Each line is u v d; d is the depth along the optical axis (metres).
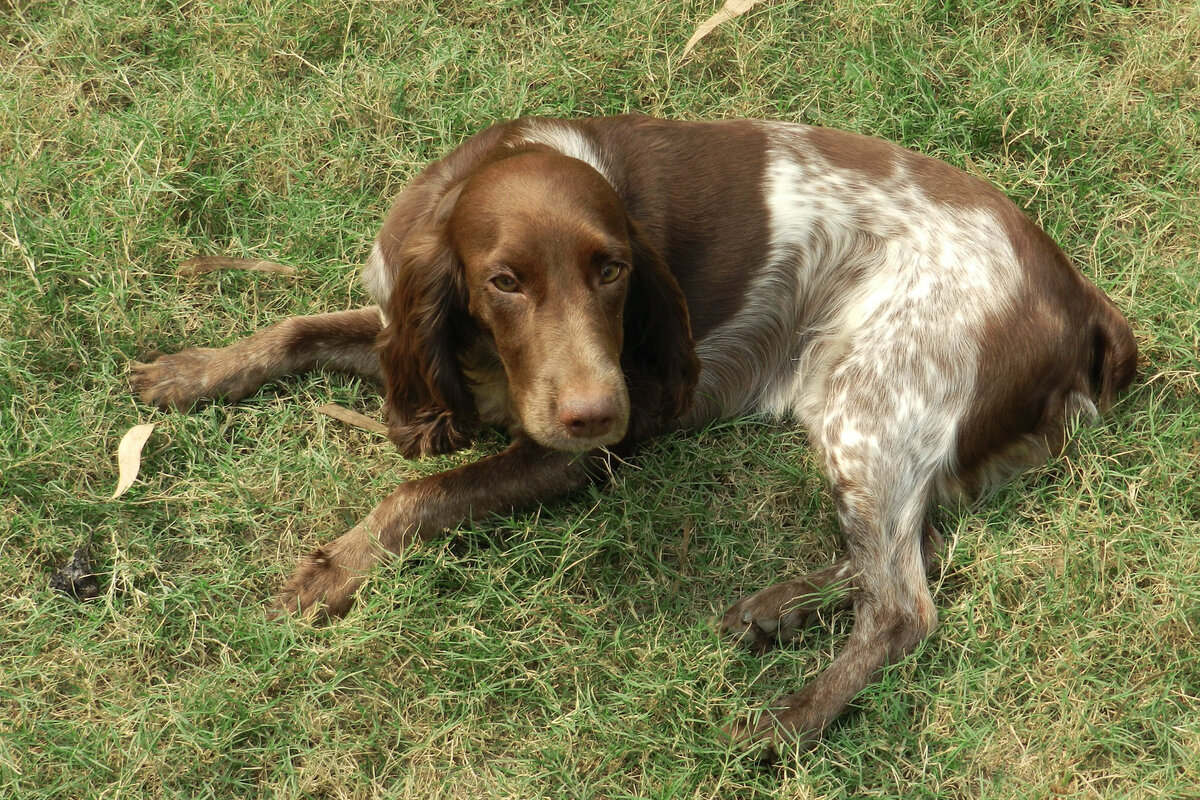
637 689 2.10
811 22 2.54
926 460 2.17
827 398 2.19
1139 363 2.27
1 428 2.21
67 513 2.19
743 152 2.22
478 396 2.20
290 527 2.21
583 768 2.08
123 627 2.12
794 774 2.07
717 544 2.21
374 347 2.27
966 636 2.13
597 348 2.03
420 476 2.24
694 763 2.07
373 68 2.49
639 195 2.19
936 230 2.19
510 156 2.12
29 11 2.55
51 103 2.46
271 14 2.51
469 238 2.06
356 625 2.12
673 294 2.13
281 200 2.40
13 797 2.04
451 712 2.11
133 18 2.53
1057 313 2.17
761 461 2.26
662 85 2.50
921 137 2.44
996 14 2.55
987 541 2.18
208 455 2.24
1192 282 2.31
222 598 2.16
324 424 2.26
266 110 2.45
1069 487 2.20
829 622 2.16
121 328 2.28
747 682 2.12
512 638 2.13
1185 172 2.40
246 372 2.26
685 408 2.18
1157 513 2.17
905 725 2.09
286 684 2.11
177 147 2.41
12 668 2.10
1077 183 2.40
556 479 2.21
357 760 2.08
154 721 2.08
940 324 2.16
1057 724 2.08
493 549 2.18
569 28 2.54
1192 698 2.09
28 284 2.29
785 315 2.25
